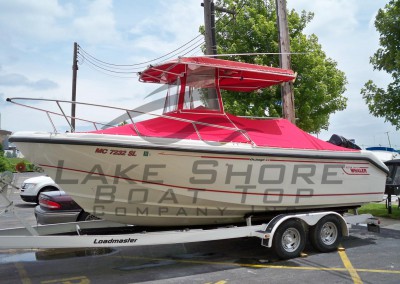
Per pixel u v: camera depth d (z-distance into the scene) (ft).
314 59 48.08
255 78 24.50
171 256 23.66
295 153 22.72
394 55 34.86
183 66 21.57
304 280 18.71
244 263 21.89
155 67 22.08
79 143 18.03
